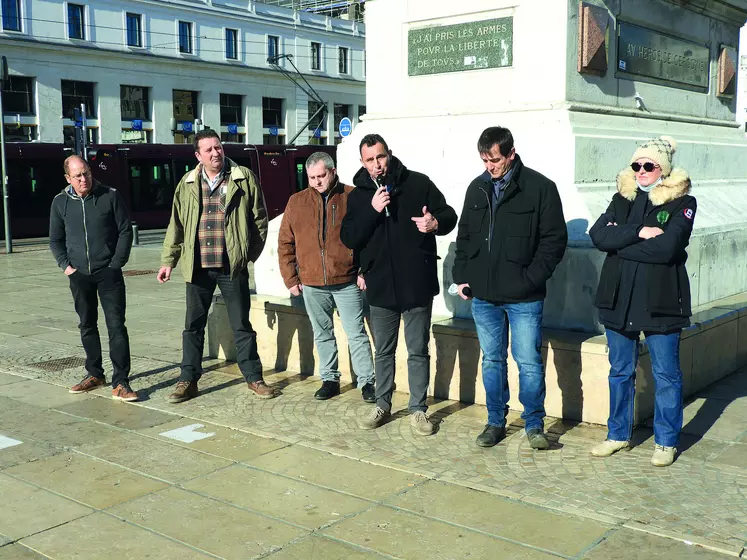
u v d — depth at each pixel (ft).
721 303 18.89
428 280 14.49
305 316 19.07
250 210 17.19
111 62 124.77
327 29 161.58
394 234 14.38
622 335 13.00
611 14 18.98
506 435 14.44
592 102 18.71
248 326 17.47
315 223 16.33
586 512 11.02
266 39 148.87
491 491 11.83
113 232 17.44
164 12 131.34
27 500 11.84
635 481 12.16
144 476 12.75
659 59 21.07
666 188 12.25
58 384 18.85
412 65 20.33
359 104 170.91
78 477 12.75
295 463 13.21
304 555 9.95
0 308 31.81
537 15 18.07
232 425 15.35
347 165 21.07
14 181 75.77
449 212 14.53
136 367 20.62
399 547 10.11
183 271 16.90
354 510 11.27
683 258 12.55
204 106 139.33
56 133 119.03
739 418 15.15
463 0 19.22
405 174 14.47
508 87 18.71
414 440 14.26
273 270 20.65
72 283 17.62
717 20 23.58
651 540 10.18
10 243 58.39
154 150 87.04
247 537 10.48
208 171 16.84
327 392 17.01
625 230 12.34
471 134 18.94
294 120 155.84
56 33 117.50
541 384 13.62
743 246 20.27
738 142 24.26
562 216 13.23
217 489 12.14
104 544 10.36
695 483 12.07
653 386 15.31
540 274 13.12
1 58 55.98
